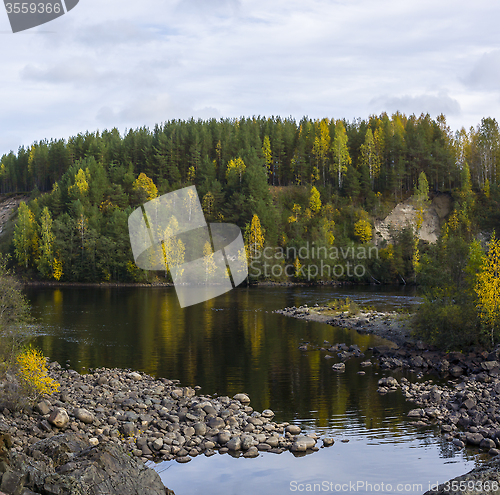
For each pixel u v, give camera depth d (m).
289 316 44.44
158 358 26.25
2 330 17.11
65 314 45.38
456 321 27.22
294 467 12.26
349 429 15.20
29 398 15.56
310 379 21.81
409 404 17.95
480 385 20.33
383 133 140.12
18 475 7.26
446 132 153.62
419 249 96.56
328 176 141.75
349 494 10.62
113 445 8.90
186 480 11.52
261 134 156.38
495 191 111.56
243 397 18.45
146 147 132.00
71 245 97.06
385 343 30.86
